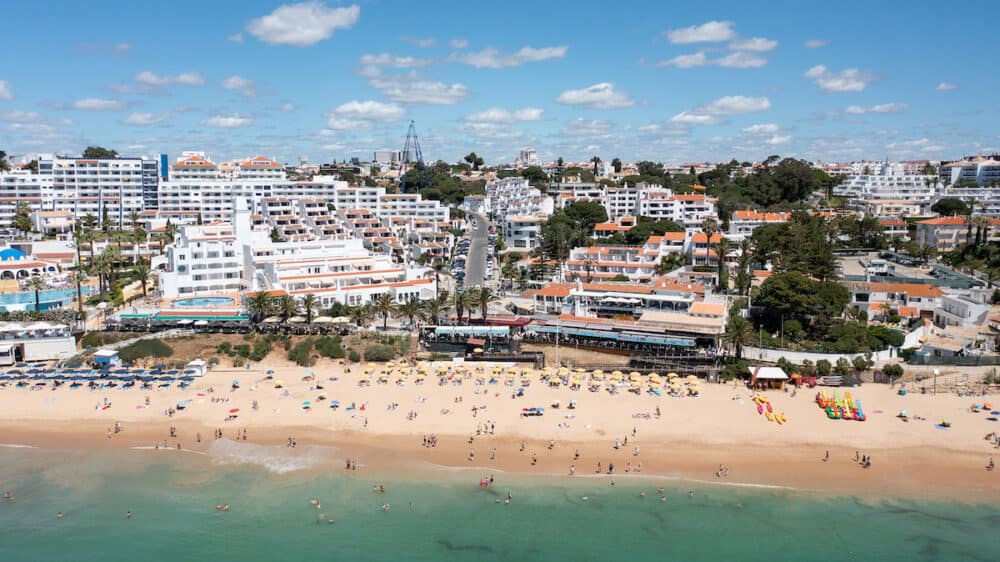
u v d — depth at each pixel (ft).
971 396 377.71
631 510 286.25
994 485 299.99
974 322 471.21
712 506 288.30
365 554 259.19
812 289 444.96
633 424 349.20
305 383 409.90
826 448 327.06
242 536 272.10
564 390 390.83
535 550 262.06
